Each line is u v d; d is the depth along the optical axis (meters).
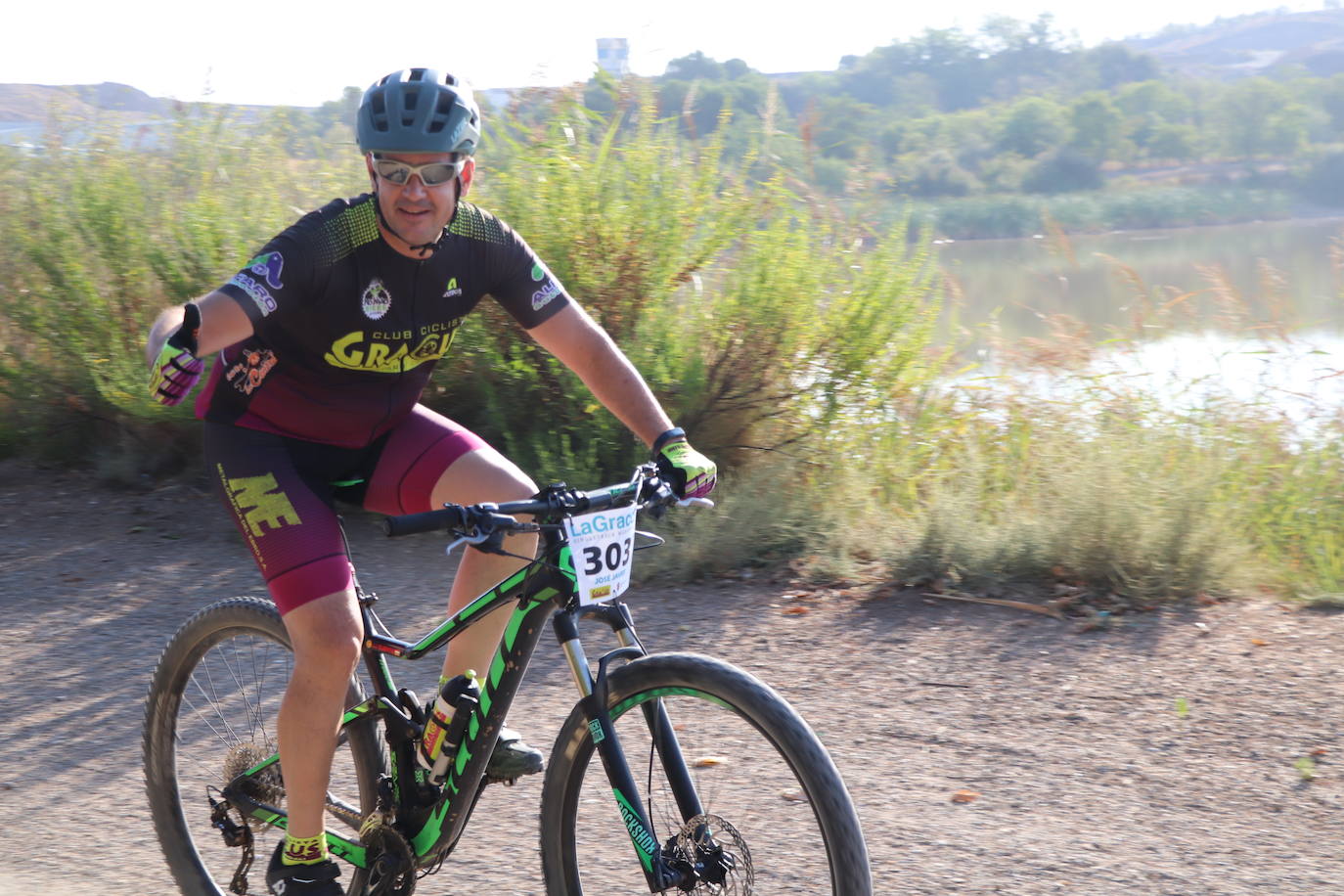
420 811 2.57
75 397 7.08
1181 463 5.65
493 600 2.44
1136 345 7.19
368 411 2.73
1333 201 29.16
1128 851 3.03
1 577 5.52
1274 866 2.95
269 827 2.82
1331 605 4.79
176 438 6.87
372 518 6.21
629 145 6.73
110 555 5.81
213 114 7.83
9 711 4.14
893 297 6.59
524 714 4.00
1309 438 6.24
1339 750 3.55
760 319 6.34
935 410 6.84
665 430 2.66
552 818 2.48
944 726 3.84
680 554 5.46
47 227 7.08
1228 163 35.84
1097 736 3.73
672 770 2.30
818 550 5.55
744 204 6.66
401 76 2.43
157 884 3.02
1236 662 4.25
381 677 2.64
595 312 6.37
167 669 3.06
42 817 3.39
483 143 6.93
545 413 6.27
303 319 2.53
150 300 7.08
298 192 7.40
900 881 2.90
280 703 2.51
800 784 2.15
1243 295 7.31
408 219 2.47
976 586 5.11
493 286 2.74
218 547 5.93
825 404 6.55
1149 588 4.94
